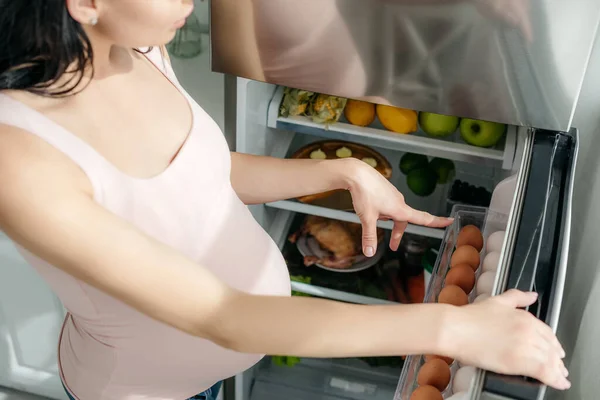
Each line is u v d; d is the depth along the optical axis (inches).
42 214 28.5
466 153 56.4
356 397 76.7
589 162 60.9
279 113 59.4
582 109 60.6
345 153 65.9
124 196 33.6
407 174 66.9
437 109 48.9
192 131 37.7
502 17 43.0
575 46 43.3
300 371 79.0
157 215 35.8
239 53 50.2
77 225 28.7
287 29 47.9
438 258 52.5
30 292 67.3
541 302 34.8
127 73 35.5
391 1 44.4
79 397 44.2
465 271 46.7
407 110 57.1
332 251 70.5
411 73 47.5
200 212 38.1
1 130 29.9
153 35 31.2
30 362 74.0
